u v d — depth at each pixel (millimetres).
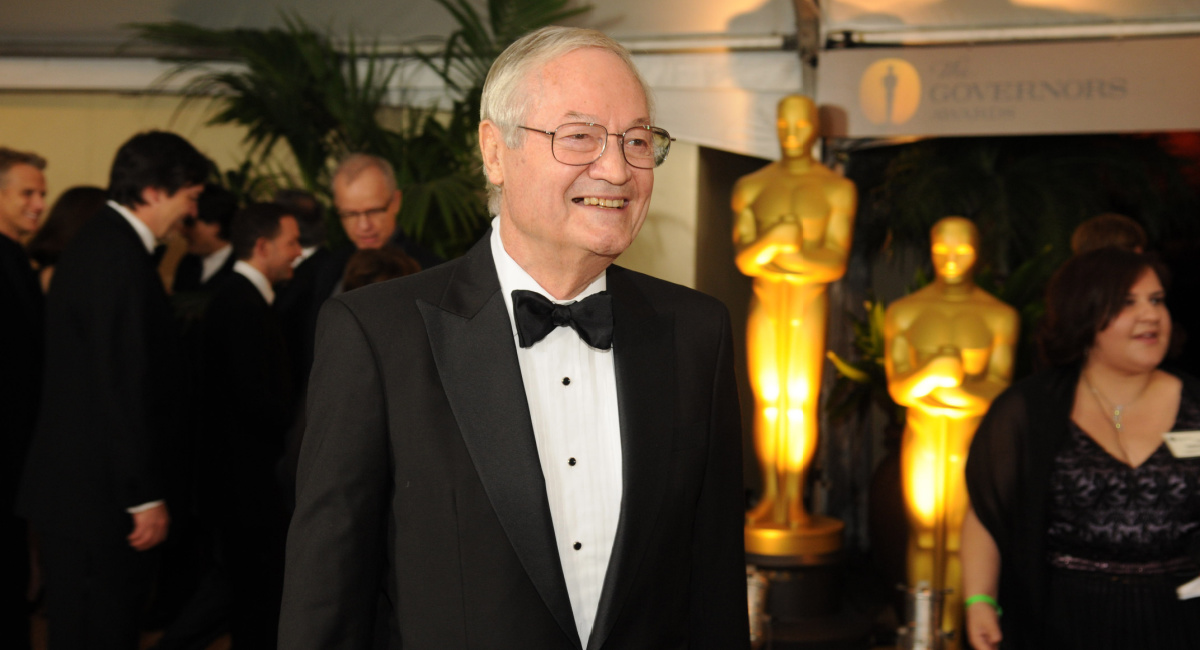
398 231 3207
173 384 2465
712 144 4090
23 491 2408
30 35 4379
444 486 1145
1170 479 1912
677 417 1243
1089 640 1950
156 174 2479
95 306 2352
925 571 3473
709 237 4730
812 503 4867
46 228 3674
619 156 1138
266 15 4281
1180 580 1926
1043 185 4664
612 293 1299
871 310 4215
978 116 3820
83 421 2352
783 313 3715
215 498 2842
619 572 1156
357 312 1192
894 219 4867
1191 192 4863
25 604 2994
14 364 2982
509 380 1180
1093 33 3695
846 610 3898
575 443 1218
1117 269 1961
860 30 3896
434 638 1124
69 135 4969
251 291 2855
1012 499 2057
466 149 3920
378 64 4254
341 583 1123
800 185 3629
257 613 2840
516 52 1179
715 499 1292
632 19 4031
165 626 3975
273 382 2795
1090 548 1953
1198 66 3604
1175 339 2439
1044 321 2113
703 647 1283
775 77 4023
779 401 3758
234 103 4270
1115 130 3695
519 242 1230
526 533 1135
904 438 3551
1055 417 2016
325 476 1143
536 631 1127
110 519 2346
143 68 4457
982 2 3777
